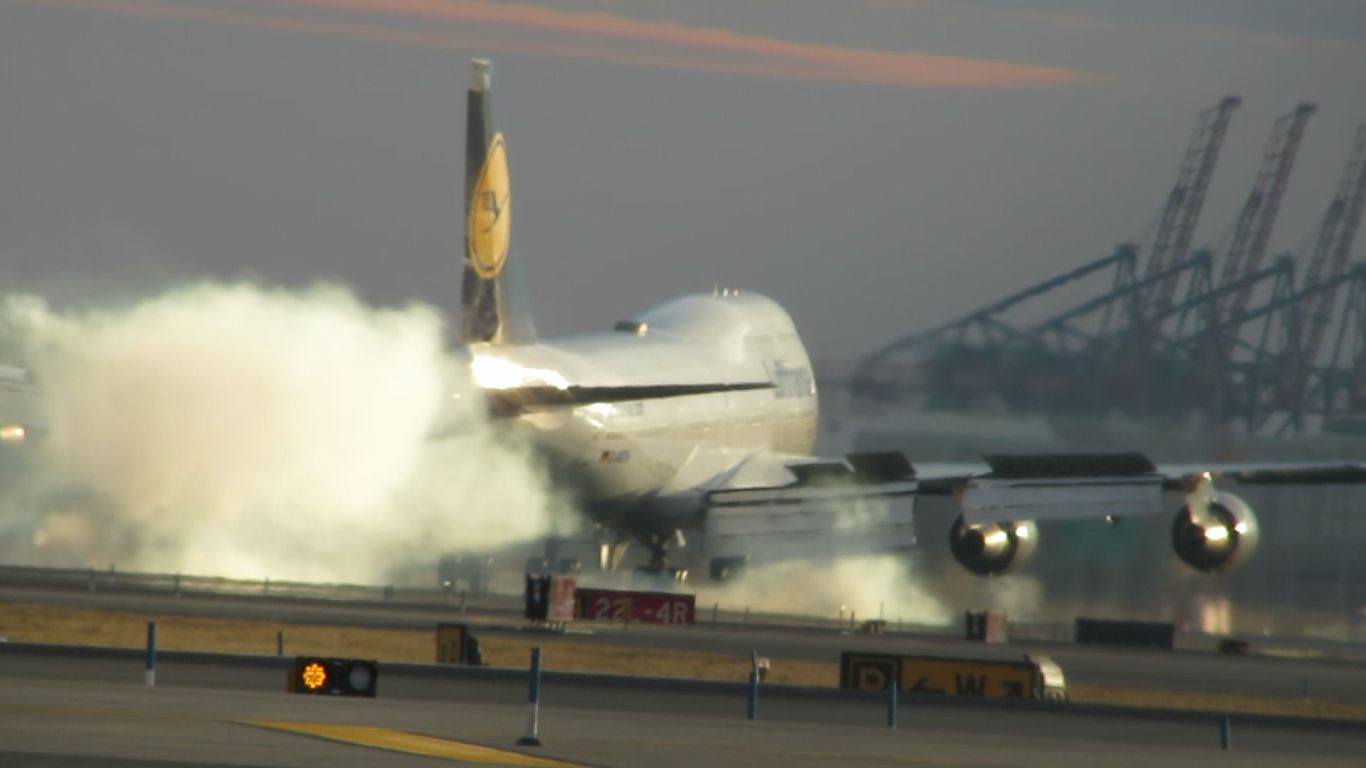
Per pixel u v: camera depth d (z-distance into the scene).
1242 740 117.56
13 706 88.00
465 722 93.88
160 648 137.50
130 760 71.50
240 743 78.50
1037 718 121.81
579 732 93.19
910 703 125.00
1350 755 112.88
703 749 88.06
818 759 86.69
